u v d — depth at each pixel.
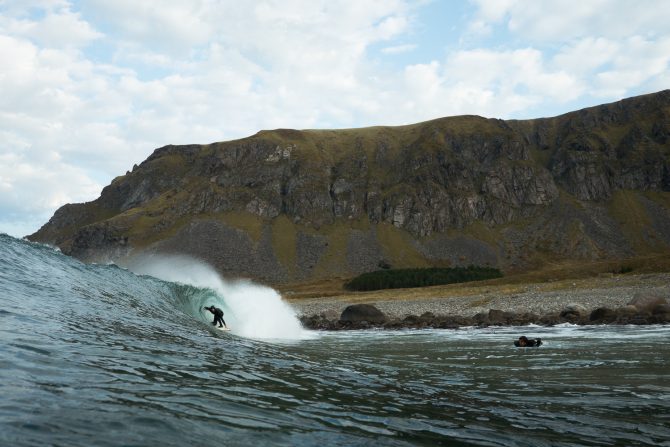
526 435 8.36
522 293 80.50
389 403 10.33
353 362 18.53
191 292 32.12
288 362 14.99
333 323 63.94
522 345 27.23
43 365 8.81
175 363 11.24
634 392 12.62
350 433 7.65
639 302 50.91
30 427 5.90
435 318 60.03
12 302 14.24
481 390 12.87
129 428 6.37
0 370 8.03
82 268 25.09
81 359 9.80
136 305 21.09
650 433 8.63
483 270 188.75
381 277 174.62
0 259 19.78
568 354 22.02
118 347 11.76
